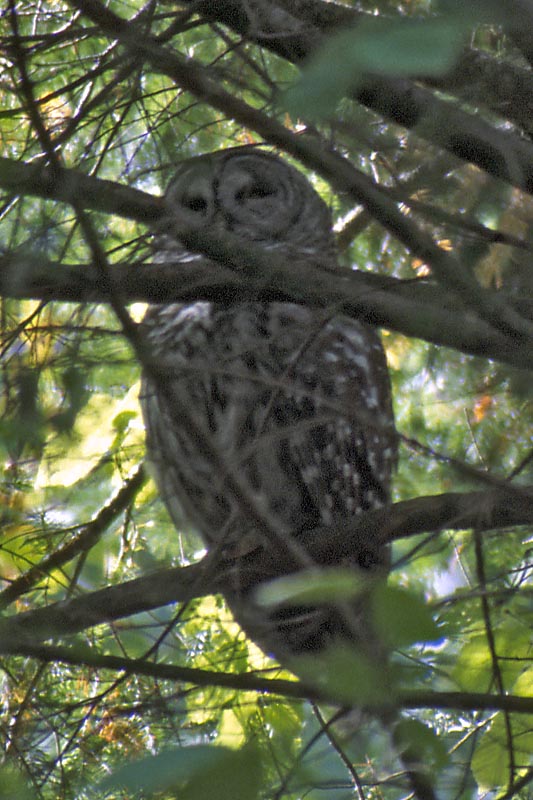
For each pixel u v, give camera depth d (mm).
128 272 6180
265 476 8852
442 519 6746
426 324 6234
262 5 6559
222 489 5609
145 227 6723
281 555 5773
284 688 5039
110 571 8969
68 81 7758
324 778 5367
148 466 7906
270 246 9867
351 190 5934
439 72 3232
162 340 9039
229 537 6484
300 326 6660
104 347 5672
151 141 7184
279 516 9070
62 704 5969
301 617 5113
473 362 7324
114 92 6449
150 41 5902
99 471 8266
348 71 3336
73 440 5645
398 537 6832
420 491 9344
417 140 6508
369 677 3881
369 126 6211
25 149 6109
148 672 5152
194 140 7094
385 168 6680
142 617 6910
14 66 5715
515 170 6324
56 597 7754
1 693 6566
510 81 6547
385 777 5785
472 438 7965
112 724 6117
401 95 6207
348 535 6824
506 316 6012
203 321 8898
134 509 9477
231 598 6281
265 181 10141
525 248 6117
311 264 6445
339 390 8875
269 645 5438
